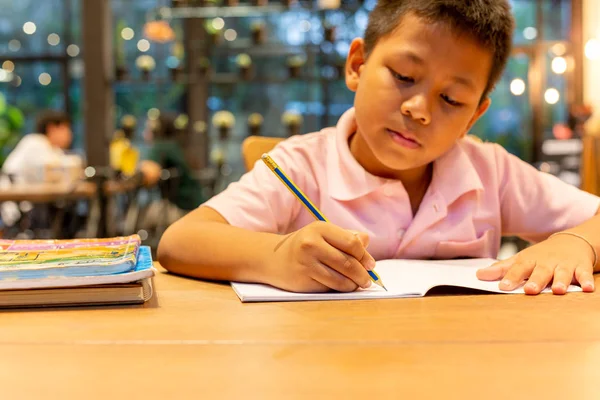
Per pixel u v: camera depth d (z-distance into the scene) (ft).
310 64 19.24
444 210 3.66
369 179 3.66
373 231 3.66
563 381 1.51
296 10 15.70
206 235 3.05
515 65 18.37
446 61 3.08
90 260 2.47
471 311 2.27
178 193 16.63
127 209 14.99
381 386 1.47
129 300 2.40
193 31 19.16
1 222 15.33
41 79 20.94
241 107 19.94
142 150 19.40
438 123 3.16
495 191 3.93
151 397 1.41
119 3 19.97
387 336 1.92
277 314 2.23
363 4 15.44
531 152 17.88
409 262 3.33
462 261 3.41
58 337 1.93
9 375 1.57
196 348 1.79
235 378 1.53
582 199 3.90
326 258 2.55
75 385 1.49
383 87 3.18
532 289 2.59
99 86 15.43
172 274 3.19
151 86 19.93
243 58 15.93
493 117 18.70
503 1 3.42
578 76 17.33
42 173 13.98
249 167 4.39
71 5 20.62
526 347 1.79
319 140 3.96
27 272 2.33
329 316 2.20
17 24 20.75
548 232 3.93
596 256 3.03
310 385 1.48
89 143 15.47
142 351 1.77
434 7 3.07
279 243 2.78
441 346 1.80
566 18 18.13
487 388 1.46
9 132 19.63
